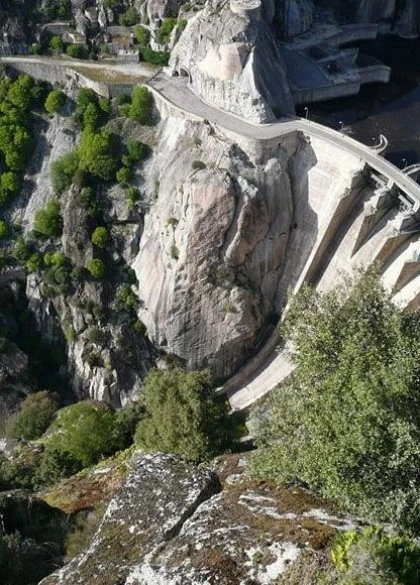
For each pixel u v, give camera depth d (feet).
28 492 192.95
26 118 350.02
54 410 311.27
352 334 119.44
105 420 251.19
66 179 336.49
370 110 345.10
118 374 335.47
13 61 353.31
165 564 104.99
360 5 390.63
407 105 349.20
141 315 331.57
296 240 317.22
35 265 341.82
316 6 395.34
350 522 107.34
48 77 352.69
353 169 292.40
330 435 110.52
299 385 126.21
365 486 107.76
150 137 330.54
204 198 299.17
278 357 317.83
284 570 98.73
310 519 108.27
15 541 136.98
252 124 310.65
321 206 305.94
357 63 364.58
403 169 295.69
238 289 309.22
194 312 315.99
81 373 343.46
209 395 215.31
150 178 326.03
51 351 354.95
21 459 247.09
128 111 334.24
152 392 217.56
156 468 126.31
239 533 107.04
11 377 333.01
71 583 106.73
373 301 124.88
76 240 331.16
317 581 94.48
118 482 181.16
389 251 285.64
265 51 320.50
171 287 315.17
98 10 352.08
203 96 326.03
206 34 317.63
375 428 105.09
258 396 309.01
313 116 339.36
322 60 358.84
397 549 90.12
